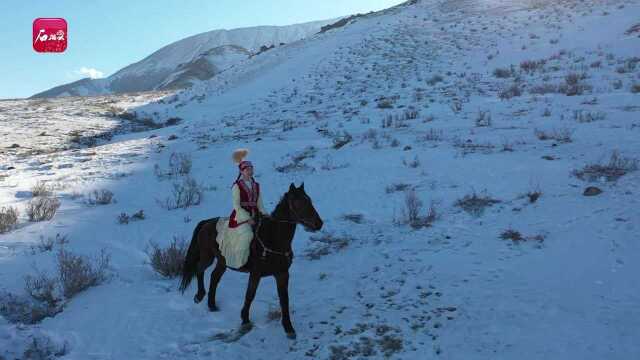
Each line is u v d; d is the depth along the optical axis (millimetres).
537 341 5715
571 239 8336
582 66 26594
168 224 12258
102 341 6652
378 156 16734
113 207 14422
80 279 8250
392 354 5848
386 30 47062
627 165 11789
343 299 7480
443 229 9820
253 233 6578
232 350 6312
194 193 15055
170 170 19516
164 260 9000
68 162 23766
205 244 7414
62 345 6594
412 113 22984
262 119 30312
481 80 28656
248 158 19562
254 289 6668
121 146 28203
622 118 16953
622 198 9773
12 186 18172
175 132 32094
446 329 6242
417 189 12750
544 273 7375
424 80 31469
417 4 57531
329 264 8969
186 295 8031
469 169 13711
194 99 47875
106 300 7848
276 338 6555
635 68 24359
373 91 31438
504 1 48656
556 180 11625
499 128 18344
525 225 9320
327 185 14328
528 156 14023
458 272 7816
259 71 50062
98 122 40469
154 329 6922
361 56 40688
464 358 5590
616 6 37969
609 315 6043
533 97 22438
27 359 6230
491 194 11430
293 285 8219
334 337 6387
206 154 21922
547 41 33844
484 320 6324
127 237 11281
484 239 9000
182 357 6215
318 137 22391
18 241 11086
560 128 16797
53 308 7648
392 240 9703
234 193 6578
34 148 30281
